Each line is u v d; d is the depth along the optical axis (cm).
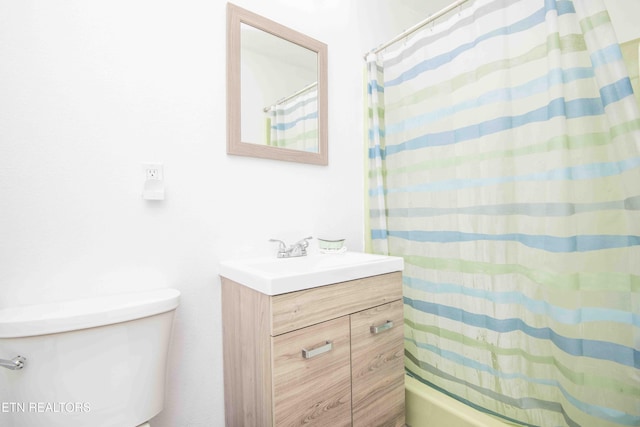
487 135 115
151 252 104
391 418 115
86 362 76
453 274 129
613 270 90
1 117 82
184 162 111
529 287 105
